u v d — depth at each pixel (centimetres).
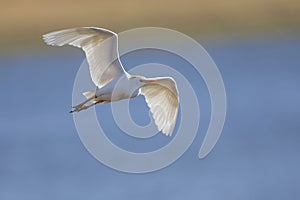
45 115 2483
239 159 1958
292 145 2077
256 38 3434
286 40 3447
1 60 3228
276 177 1842
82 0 3384
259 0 3569
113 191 1792
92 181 1859
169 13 3434
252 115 2386
